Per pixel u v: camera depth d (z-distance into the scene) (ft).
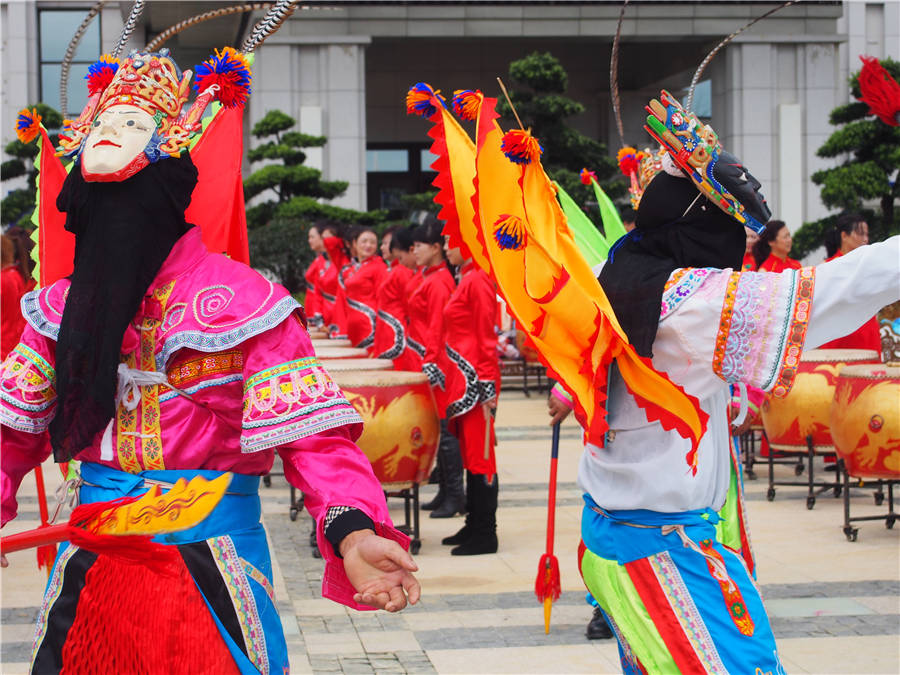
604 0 63.31
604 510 9.29
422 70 73.92
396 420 18.57
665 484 8.84
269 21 8.46
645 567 8.94
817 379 22.99
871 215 46.93
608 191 51.57
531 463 28.86
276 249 51.11
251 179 53.78
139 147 7.51
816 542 20.24
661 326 8.57
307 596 16.94
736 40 63.52
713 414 9.13
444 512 23.08
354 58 62.54
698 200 9.15
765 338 8.18
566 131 52.06
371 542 6.75
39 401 7.84
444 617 15.81
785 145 64.08
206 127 9.39
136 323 7.54
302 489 7.34
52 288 8.01
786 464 29.22
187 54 53.57
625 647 9.16
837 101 64.69
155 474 7.52
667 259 9.12
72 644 7.46
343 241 39.04
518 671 13.48
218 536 7.44
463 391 19.25
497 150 9.43
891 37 65.46
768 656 8.69
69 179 7.84
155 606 7.30
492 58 73.97
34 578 17.72
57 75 59.36
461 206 9.70
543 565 11.01
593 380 8.93
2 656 13.64
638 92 74.13
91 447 7.59
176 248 7.68
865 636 14.75
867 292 7.98
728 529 11.09
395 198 74.43
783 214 64.28
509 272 9.07
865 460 19.67
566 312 8.92
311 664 13.75
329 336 38.60
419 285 23.82
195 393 7.48
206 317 7.42
